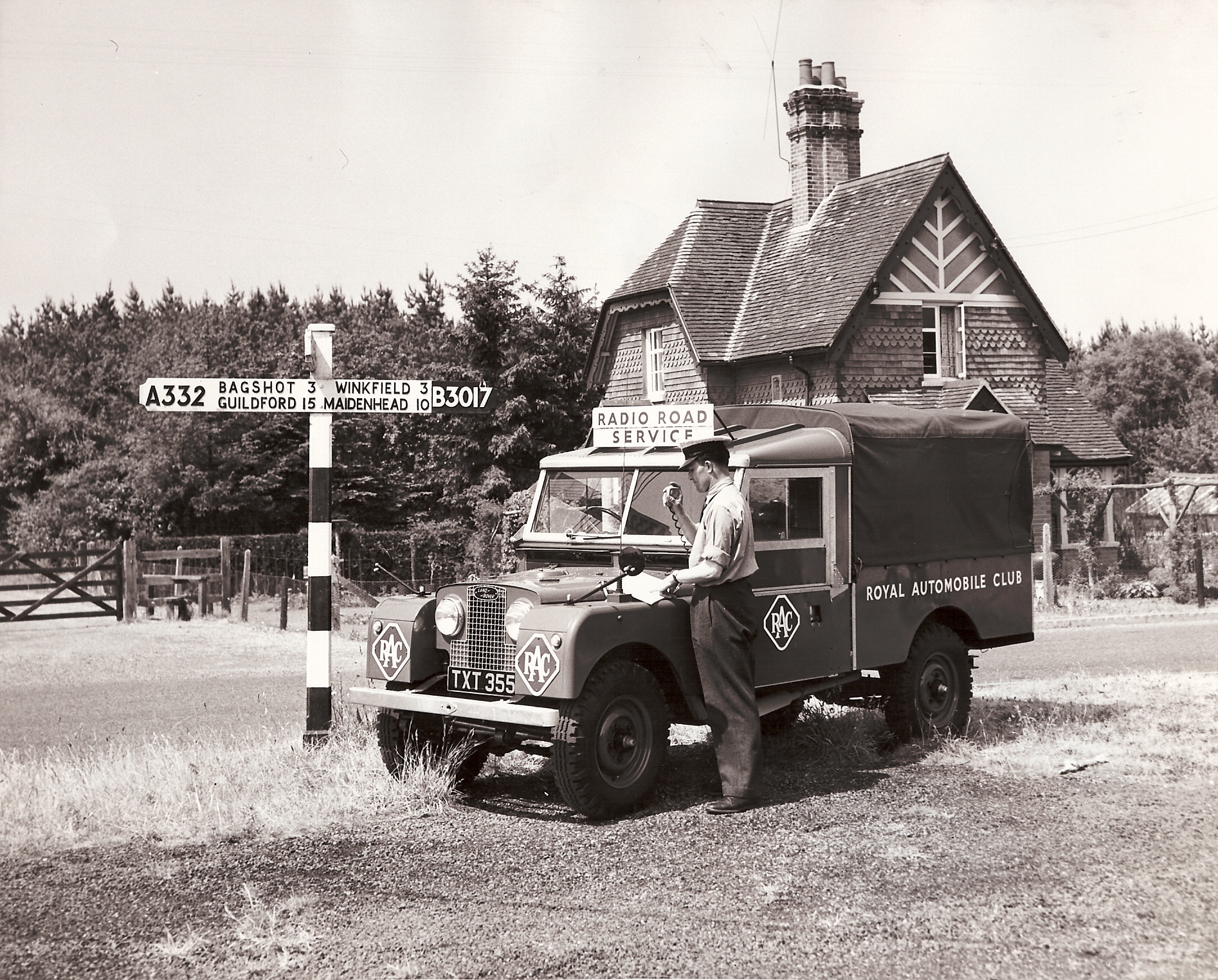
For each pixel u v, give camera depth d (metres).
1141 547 28.20
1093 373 50.34
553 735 6.25
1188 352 48.88
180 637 17.50
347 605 24.94
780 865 5.46
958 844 5.74
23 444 36.56
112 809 6.41
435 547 29.89
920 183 23.36
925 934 4.53
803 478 7.31
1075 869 5.30
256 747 8.05
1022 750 7.88
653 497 7.36
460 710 6.44
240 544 28.56
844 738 8.26
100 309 50.03
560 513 7.83
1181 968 4.16
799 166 25.92
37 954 4.48
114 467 34.28
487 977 4.21
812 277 23.97
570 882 5.26
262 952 4.46
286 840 6.00
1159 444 46.06
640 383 27.11
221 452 34.50
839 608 7.48
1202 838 5.77
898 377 23.12
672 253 26.56
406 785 6.82
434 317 57.72
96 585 20.42
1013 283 24.39
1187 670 12.73
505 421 29.59
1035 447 24.59
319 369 8.12
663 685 6.93
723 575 6.51
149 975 4.27
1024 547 9.02
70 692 12.03
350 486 38.28
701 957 4.36
